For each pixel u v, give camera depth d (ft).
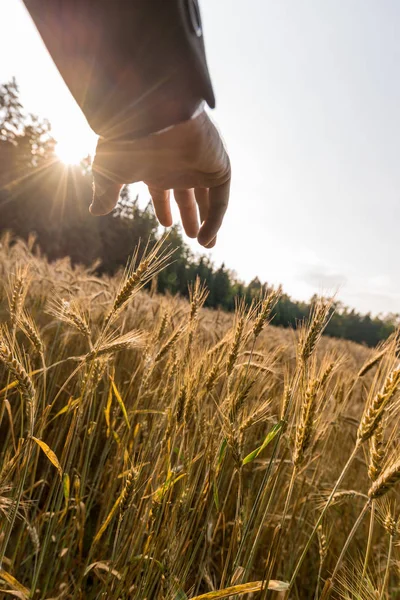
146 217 41.96
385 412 1.40
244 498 2.29
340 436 3.26
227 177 1.47
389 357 1.49
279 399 2.84
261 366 2.08
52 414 2.85
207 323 4.99
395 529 1.65
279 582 1.44
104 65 1.03
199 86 1.07
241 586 1.42
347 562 2.45
